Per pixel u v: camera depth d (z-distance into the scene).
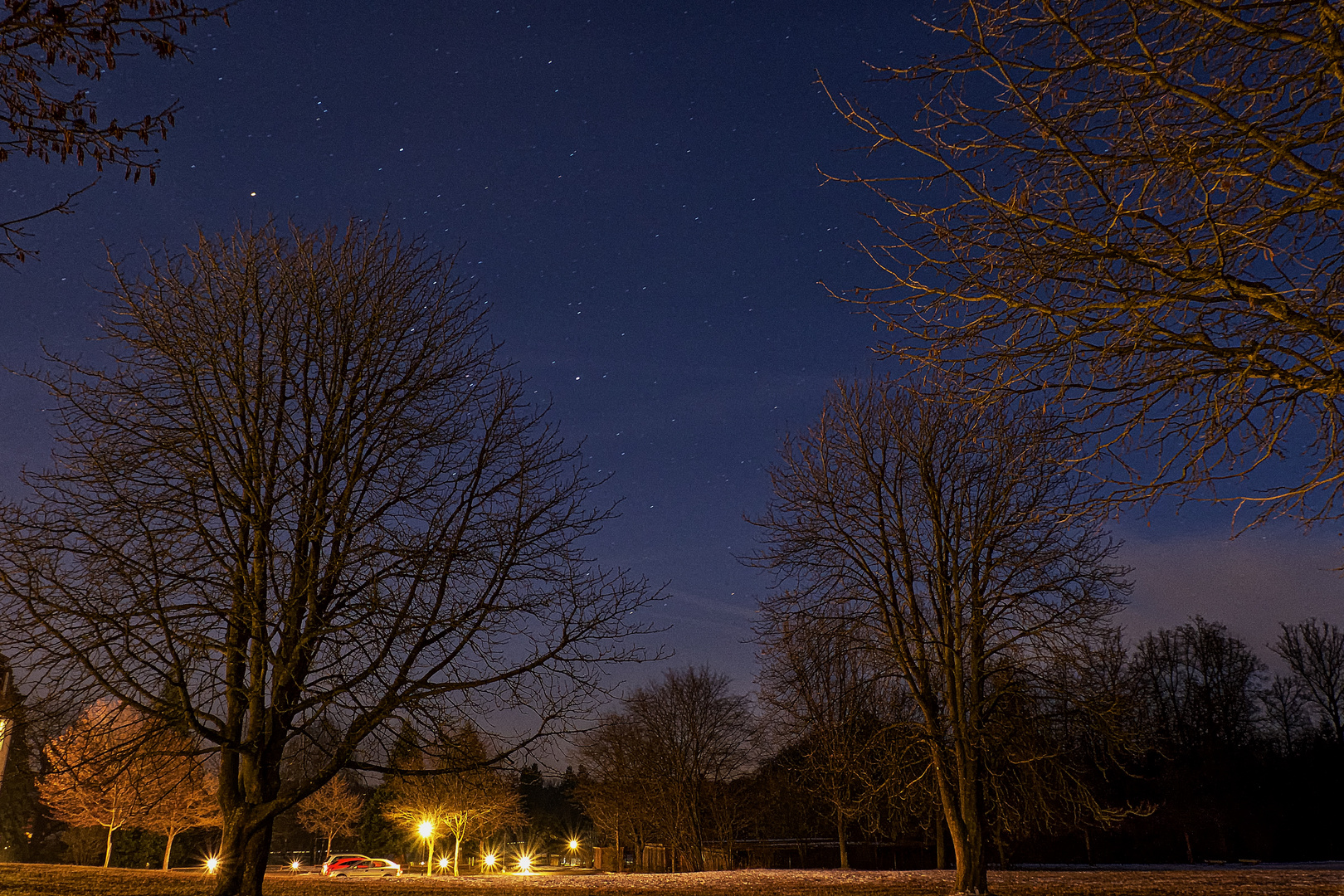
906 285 5.82
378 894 26.28
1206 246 5.18
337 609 11.36
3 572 9.98
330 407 12.35
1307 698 59.34
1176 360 5.66
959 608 22.89
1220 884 26.59
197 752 10.89
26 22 4.58
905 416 24.12
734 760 51.88
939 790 23.53
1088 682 22.02
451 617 11.43
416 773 11.55
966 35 5.18
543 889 27.92
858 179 5.72
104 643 10.13
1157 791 51.66
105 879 25.70
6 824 47.78
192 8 4.82
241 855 10.70
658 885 29.70
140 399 11.79
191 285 12.45
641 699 53.00
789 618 23.67
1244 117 5.21
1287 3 4.57
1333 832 52.38
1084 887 25.31
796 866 54.34
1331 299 5.53
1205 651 59.28
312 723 11.32
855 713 24.97
